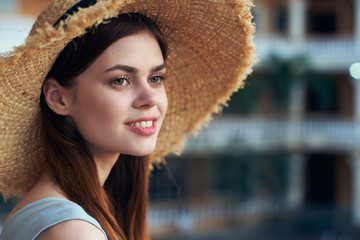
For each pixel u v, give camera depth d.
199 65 1.49
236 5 1.23
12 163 1.33
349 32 17.12
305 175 17.72
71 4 1.06
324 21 17.72
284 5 16.38
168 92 1.57
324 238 14.70
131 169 1.56
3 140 1.26
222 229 14.67
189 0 1.24
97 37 1.07
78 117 1.16
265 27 16.36
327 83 16.45
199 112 1.60
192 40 1.42
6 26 9.64
